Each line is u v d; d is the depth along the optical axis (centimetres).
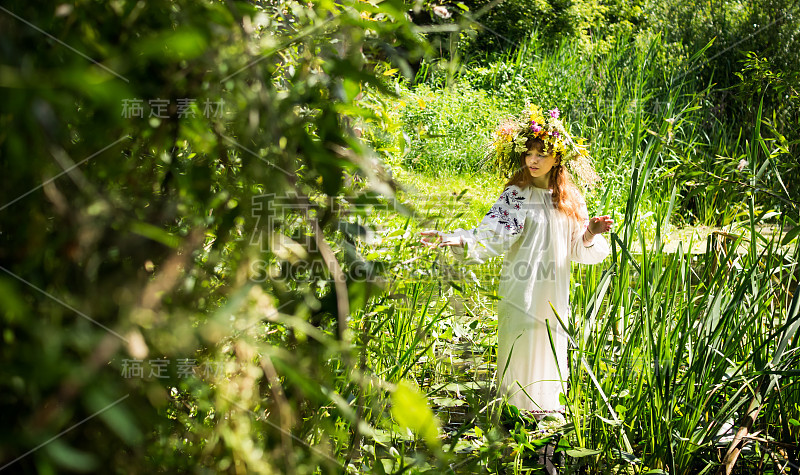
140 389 79
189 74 79
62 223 70
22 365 56
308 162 97
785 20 908
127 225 74
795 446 237
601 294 290
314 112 95
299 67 95
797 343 262
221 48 79
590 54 983
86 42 70
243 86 81
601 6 1318
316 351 101
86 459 59
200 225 85
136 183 83
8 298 53
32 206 69
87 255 71
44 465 57
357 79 85
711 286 277
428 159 752
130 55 71
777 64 870
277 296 98
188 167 91
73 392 57
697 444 250
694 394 260
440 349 313
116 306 74
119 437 79
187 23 73
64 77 50
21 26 65
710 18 981
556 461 264
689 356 282
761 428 269
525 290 313
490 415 261
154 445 88
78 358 70
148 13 74
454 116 824
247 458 93
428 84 894
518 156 319
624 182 625
